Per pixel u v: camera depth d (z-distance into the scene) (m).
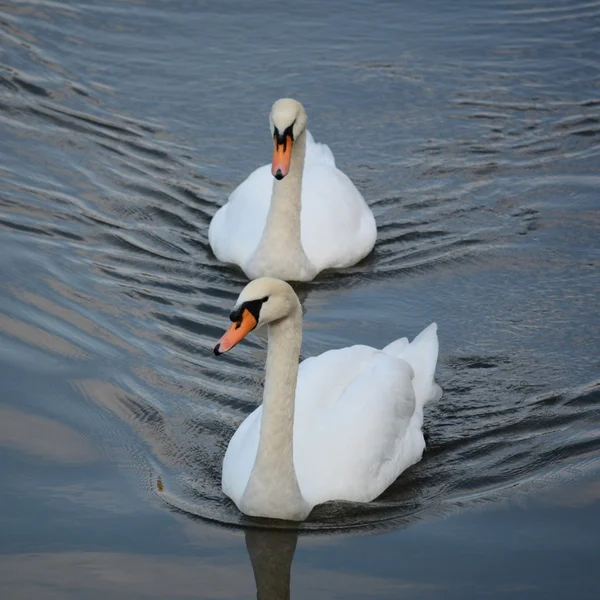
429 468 13.20
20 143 20.12
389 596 11.05
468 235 18.44
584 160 20.61
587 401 14.29
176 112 21.39
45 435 13.20
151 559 11.47
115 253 17.45
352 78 22.69
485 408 14.20
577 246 18.09
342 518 12.30
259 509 12.16
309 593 11.10
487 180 19.95
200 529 12.00
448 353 15.32
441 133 21.22
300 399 12.99
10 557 11.38
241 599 10.98
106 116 21.11
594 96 22.55
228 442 13.45
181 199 19.09
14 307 15.59
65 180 19.22
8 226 17.72
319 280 17.45
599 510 12.30
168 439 13.38
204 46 23.48
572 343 15.55
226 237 17.80
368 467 12.61
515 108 22.06
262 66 22.91
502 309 16.42
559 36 24.44
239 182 19.67
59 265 16.83
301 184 17.16
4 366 14.31
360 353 13.52
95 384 14.16
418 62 23.34
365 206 18.62
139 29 23.89
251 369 14.80
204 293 16.73
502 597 11.02
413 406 13.35
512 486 12.82
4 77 21.92
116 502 12.27
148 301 16.22
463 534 12.01
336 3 25.41
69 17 24.11
